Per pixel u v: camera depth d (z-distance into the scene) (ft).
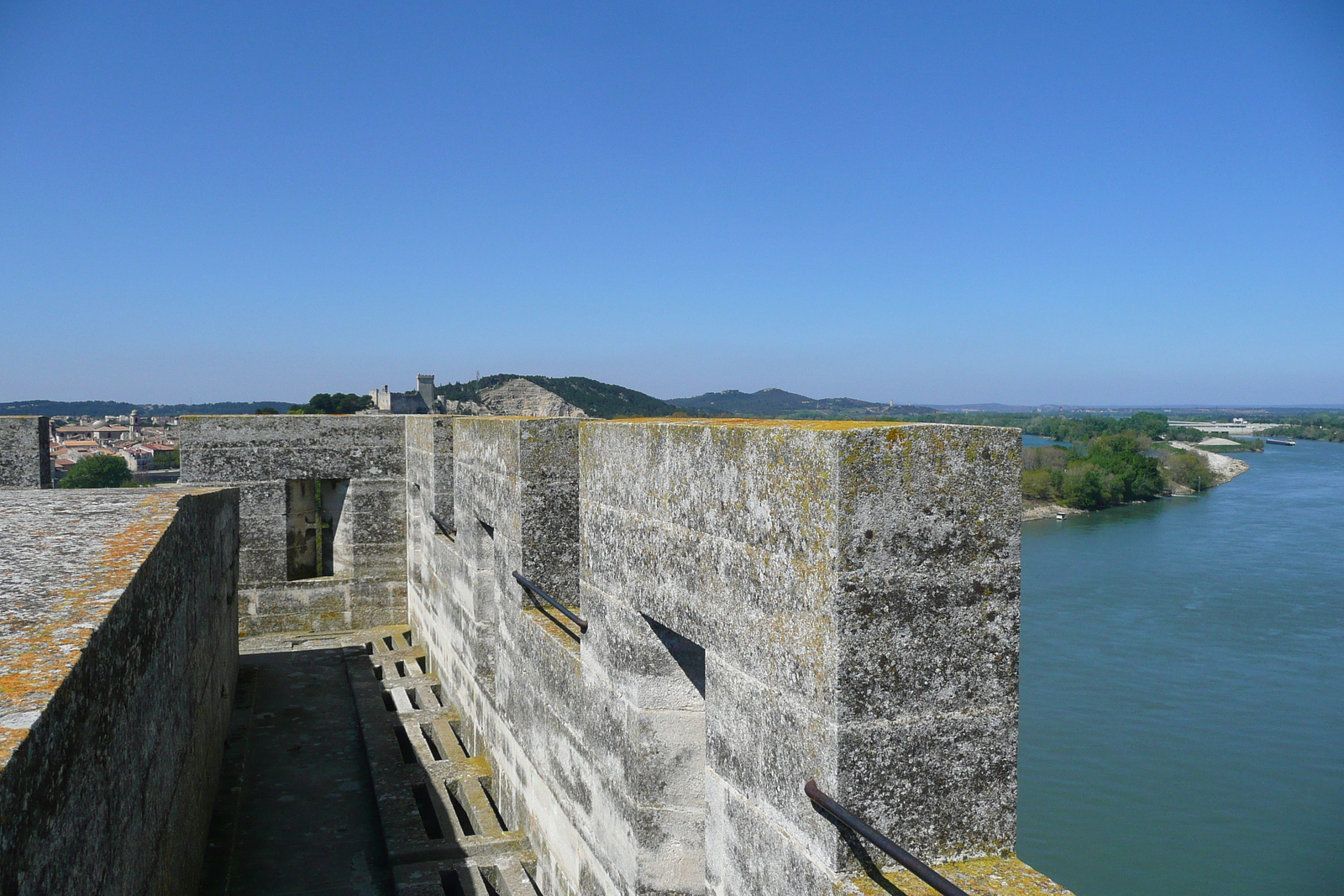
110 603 10.49
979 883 8.75
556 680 18.04
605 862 15.33
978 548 9.21
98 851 9.65
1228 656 103.86
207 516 22.11
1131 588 134.72
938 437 9.04
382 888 20.08
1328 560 153.58
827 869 8.94
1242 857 65.82
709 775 11.49
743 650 10.55
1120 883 63.05
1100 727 86.48
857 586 8.79
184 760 17.24
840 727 8.77
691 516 11.83
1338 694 92.68
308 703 31.35
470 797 22.79
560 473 20.48
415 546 37.68
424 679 32.99
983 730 9.25
